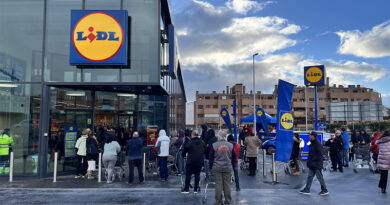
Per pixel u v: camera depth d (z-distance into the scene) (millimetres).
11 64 10766
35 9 10961
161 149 9367
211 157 6418
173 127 19141
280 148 9406
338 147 11359
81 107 11711
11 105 10516
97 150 9883
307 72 23000
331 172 11297
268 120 21109
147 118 14188
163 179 9453
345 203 6652
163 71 12734
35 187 8422
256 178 9969
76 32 10773
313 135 7672
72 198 7094
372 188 8328
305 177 10227
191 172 7648
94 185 8688
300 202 6727
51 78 10750
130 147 9016
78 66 10984
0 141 10289
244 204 6539
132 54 11250
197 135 7617
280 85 9734
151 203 6648
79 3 11188
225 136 6586
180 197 7227
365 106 27016
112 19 10898
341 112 27875
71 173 11070
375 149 11281
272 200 6918
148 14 11469
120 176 9602
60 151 10828
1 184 8953
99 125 12359
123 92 13328
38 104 10523
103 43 10820
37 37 10836
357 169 12070
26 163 10250
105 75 11078
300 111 84250
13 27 10883
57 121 10844
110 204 6547
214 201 6863
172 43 13320
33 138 10352
